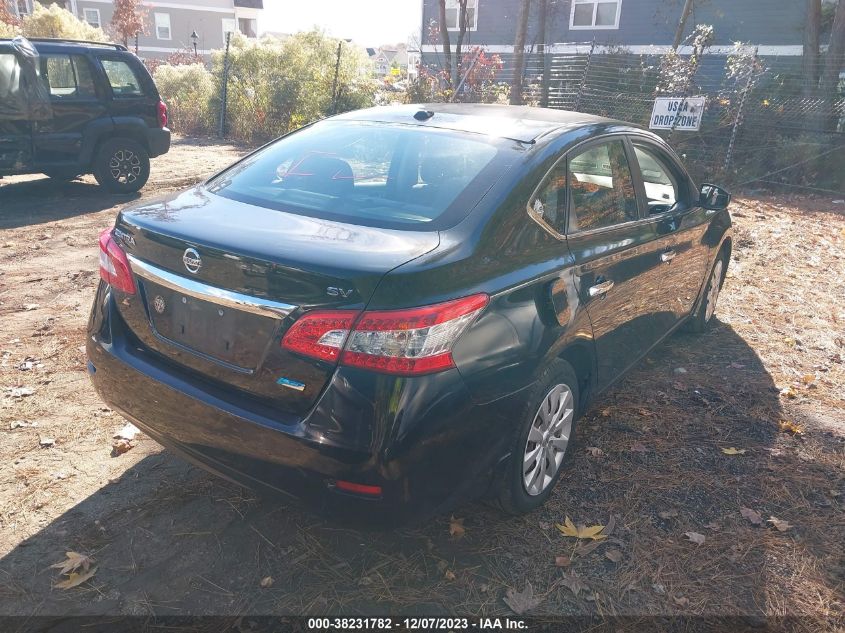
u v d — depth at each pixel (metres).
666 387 4.44
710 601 2.67
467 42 23.53
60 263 6.52
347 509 2.32
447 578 2.71
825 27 17.25
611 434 3.85
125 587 2.61
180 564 2.73
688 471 3.52
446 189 2.86
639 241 3.65
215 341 2.49
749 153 13.10
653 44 20.91
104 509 3.04
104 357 2.82
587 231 3.24
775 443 3.83
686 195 4.54
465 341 2.39
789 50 18.83
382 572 2.73
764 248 8.06
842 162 12.37
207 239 2.44
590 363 3.34
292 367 2.31
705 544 2.98
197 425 2.52
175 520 2.98
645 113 13.98
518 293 2.65
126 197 9.73
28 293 5.66
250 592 2.60
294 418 2.33
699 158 13.36
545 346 2.79
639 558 2.88
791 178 12.55
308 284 2.24
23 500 3.06
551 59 17.12
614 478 3.43
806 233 8.98
